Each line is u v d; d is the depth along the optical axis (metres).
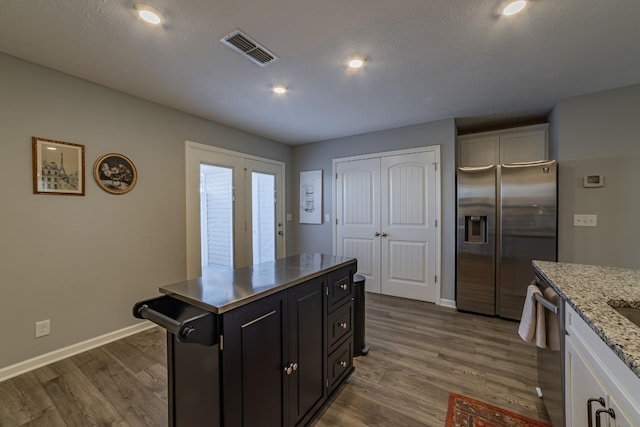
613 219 2.57
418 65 2.09
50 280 2.10
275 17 1.55
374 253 3.90
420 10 1.50
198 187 3.15
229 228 3.57
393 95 2.62
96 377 1.92
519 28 1.66
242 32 1.68
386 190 3.77
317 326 1.60
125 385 1.84
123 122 2.51
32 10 1.46
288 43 1.79
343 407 1.66
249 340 1.17
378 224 3.86
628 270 1.56
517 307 2.86
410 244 3.61
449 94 2.62
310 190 4.47
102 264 2.38
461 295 3.17
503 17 1.56
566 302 1.19
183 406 1.24
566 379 1.19
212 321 1.05
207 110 2.97
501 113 3.15
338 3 1.44
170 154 2.88
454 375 1.96
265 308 1.25
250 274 1.54
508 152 3.31
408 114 3.15
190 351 1.19
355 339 2.23
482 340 2.48
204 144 3.23
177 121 2.95
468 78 2.30
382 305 3.39
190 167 3.06
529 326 1.49
